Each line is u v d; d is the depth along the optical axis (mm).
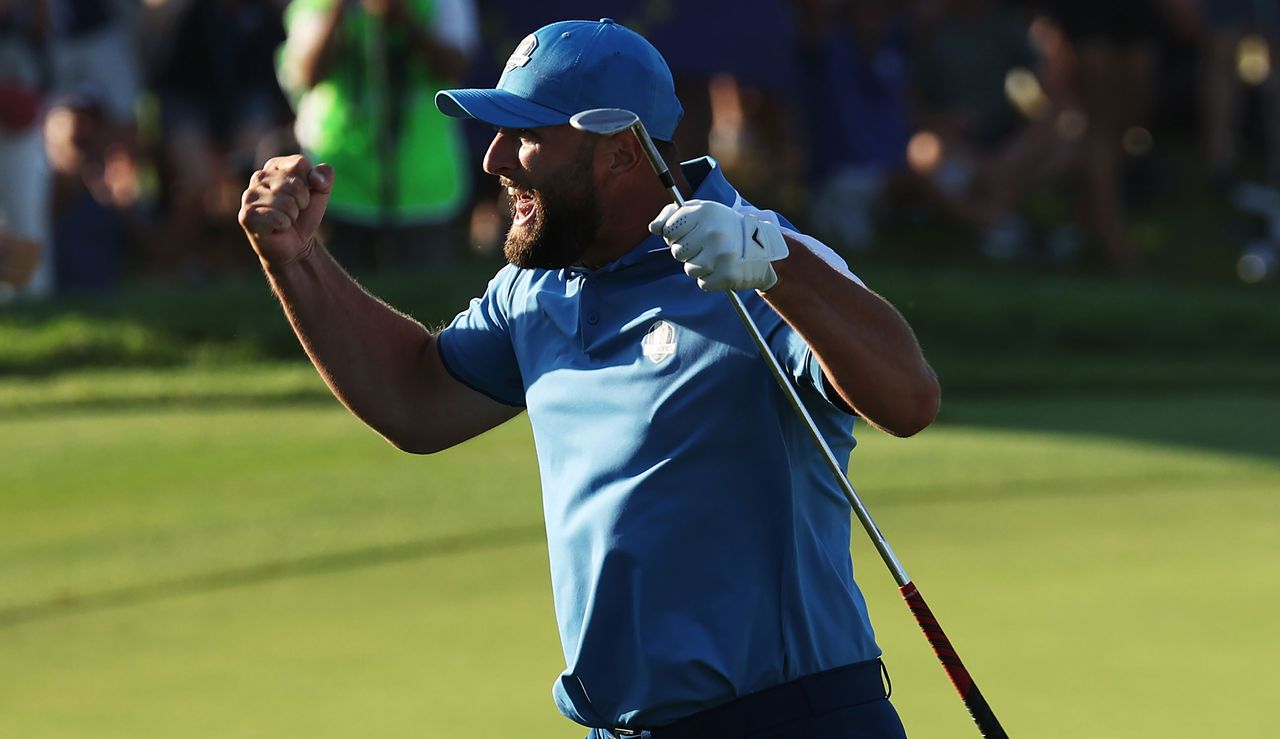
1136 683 18172
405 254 34844
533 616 20938
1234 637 19672
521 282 11688
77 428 29812
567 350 11156
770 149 44188
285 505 25781
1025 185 45688
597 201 10930
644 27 39312
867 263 41406
